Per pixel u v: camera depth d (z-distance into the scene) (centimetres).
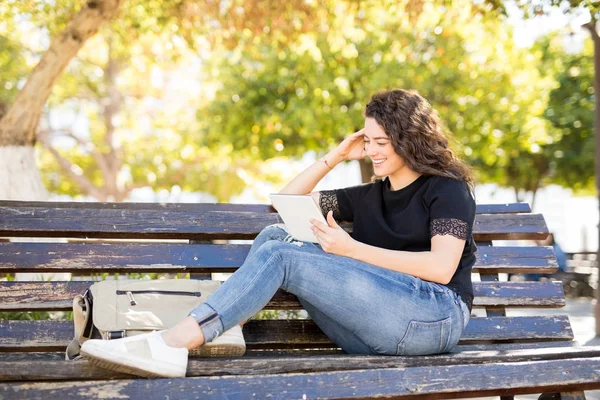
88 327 279
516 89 1516
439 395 279
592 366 287
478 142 1530
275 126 1534
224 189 2633
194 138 1994
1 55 1171
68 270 329
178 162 2506
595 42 789
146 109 2266
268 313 572
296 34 891
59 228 332
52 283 324
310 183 346
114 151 2269
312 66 1405
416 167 294
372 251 276
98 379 245
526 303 365
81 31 733
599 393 443
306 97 1453
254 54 1102
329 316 285
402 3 845
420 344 279
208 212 354
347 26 884
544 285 370
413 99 304
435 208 288
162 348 245
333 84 1380
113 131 2245
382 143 298
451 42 1323
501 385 275
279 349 334
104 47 1268
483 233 374
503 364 276
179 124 2248
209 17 859
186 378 246
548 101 1894
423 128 296
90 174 2595
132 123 2328
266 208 374
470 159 1574
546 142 1766
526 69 1524
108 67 2134
